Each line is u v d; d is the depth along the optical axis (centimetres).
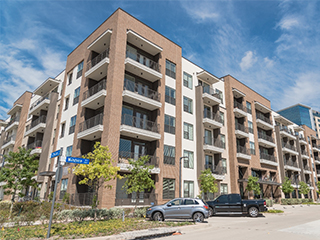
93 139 2350
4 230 1121
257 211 1948
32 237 957
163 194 2338
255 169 3678
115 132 2086
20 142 3756
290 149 4769
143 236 1034
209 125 3016
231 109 3481
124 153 2223
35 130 3262
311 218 1842
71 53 3162
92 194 1992
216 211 2003
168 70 2792
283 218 1858
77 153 2334
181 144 2667
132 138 2342
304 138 5744
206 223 1407
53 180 2664
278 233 1133
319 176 6050
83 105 2434
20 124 3872
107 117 2109
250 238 1008
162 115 2525
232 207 1984
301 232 1155
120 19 2412
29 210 1847
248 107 3953
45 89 3506
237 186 3156
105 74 2494
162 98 2584
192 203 1530
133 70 2453
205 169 2816
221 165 3027
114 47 2308
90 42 2781
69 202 2117
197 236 1058
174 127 2655
